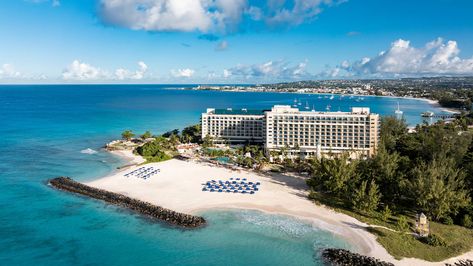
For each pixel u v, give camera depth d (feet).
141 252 358.02
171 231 402.72
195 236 391.24
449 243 370.94
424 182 426.92
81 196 507.71
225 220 430.61
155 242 378.12
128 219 432.66
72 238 384.27
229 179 588.50
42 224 416.46
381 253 355.77
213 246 370.32
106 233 396.37
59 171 640.58
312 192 515.91
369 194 439.63
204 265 336.70
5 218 431.43
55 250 359.46
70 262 339.16
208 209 462.60
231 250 363.15
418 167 488.44
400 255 352.08
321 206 472.03
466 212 422.00
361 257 342.23
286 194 517.14
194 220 421.59
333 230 404.57
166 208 462.19
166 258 347.77
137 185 556.10
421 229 387.75
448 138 610.24
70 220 428.15
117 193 513.04
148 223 422.00
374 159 515.91
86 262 339.57
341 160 509.76
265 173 630.74
